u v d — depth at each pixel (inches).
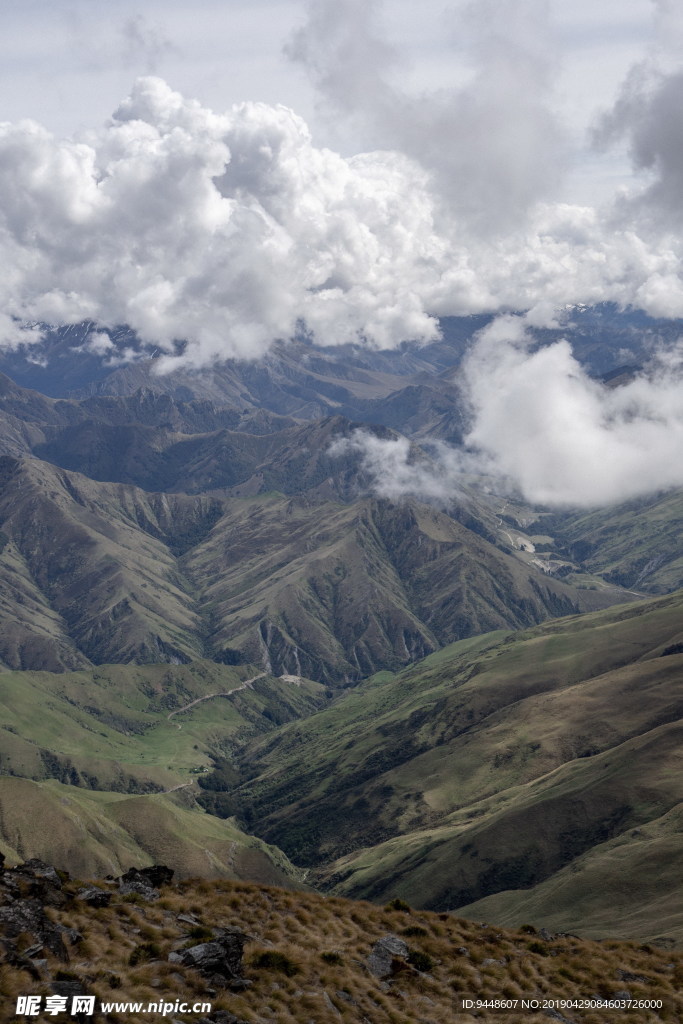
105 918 2007.9
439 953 2485.2
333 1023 1836.9
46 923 1827.0
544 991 2380.7
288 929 2354.8
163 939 1978.3
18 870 2107.5
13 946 1695.4
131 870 2498.8
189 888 2524.6
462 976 2351.1
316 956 2165.4
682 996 2504.9
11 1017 1437.0
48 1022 1461.6
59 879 2177.7
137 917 2058.3
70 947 1797.5
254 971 1968.5
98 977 1683.1
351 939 2399.1
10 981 1537.9
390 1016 1956.2
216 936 2020.2
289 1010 1833.2
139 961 1820.9
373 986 2112.5
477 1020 2076.8
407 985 2185.0
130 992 1657.2
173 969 1817.2
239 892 2571.4
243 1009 1740.9
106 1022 1529.3
